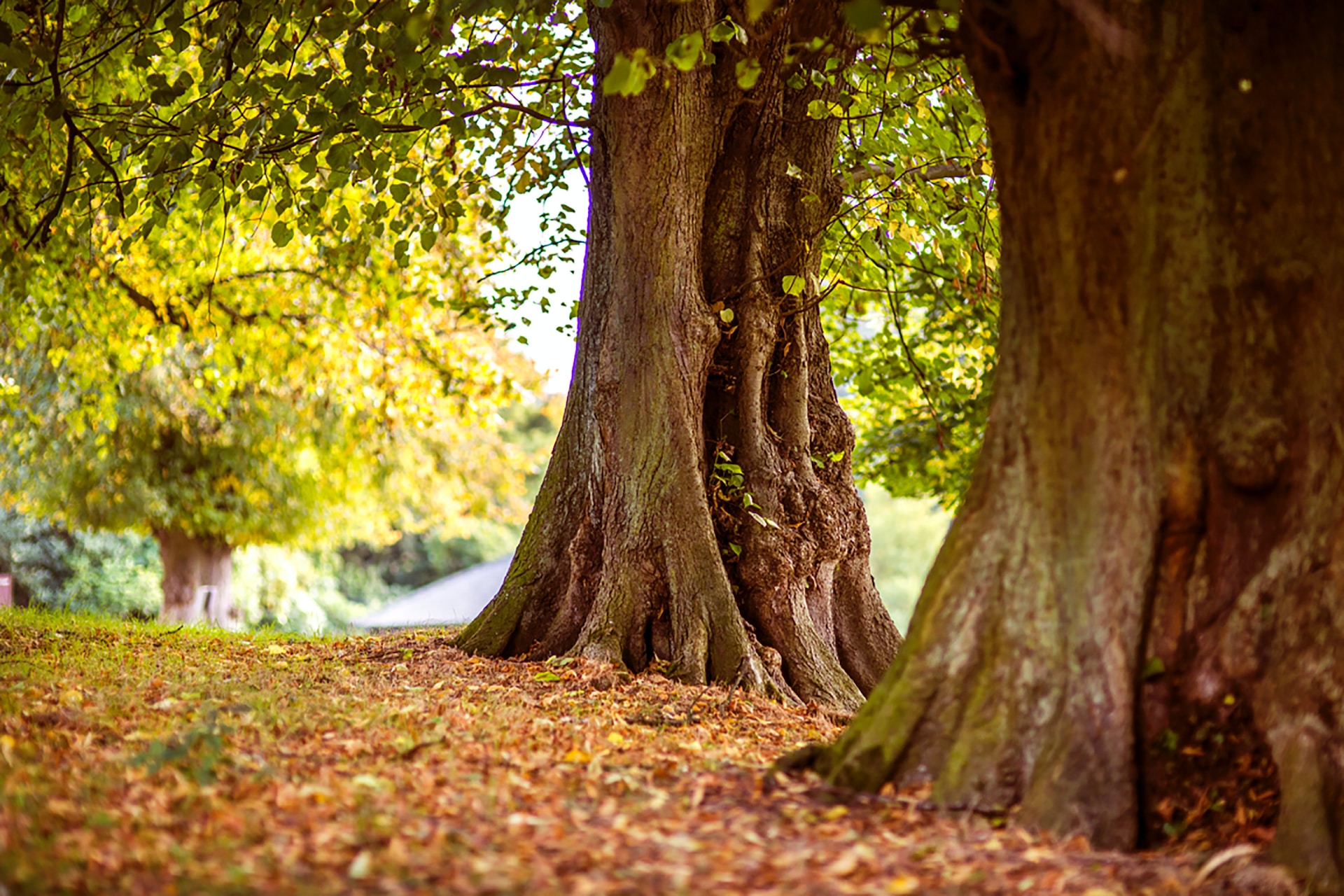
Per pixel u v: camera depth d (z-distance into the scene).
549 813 4.46
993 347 14.66
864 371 16.05
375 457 22.47
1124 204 5.00
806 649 8.77
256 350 17.83
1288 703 4.68
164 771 4.82
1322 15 5.00
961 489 17.11
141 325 15.80
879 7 4.64
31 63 9.39
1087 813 4.68
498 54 8.84
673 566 8.43
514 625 8.99
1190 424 4.91
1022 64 5.25
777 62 8.96
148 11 9.56
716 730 6.79
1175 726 4.85
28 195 12.51
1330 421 4.83
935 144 11.26
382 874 3.60
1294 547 4.80
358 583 41.72
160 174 10.02
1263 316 4.91
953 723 5.07
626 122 8.59
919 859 4.17
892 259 12.58
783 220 9.41
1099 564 4.95
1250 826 4.69
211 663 8.30
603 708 7.05
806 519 9.09
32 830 3.87
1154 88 4.98
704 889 3.62
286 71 11.28
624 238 8.74
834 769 5.18
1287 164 4.97
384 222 15.25
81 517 22.95
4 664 7.49
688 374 8.66
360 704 6.74
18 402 17.75
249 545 27.59
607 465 8.73
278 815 4.28
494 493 27.95
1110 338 5.02
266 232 17.61
